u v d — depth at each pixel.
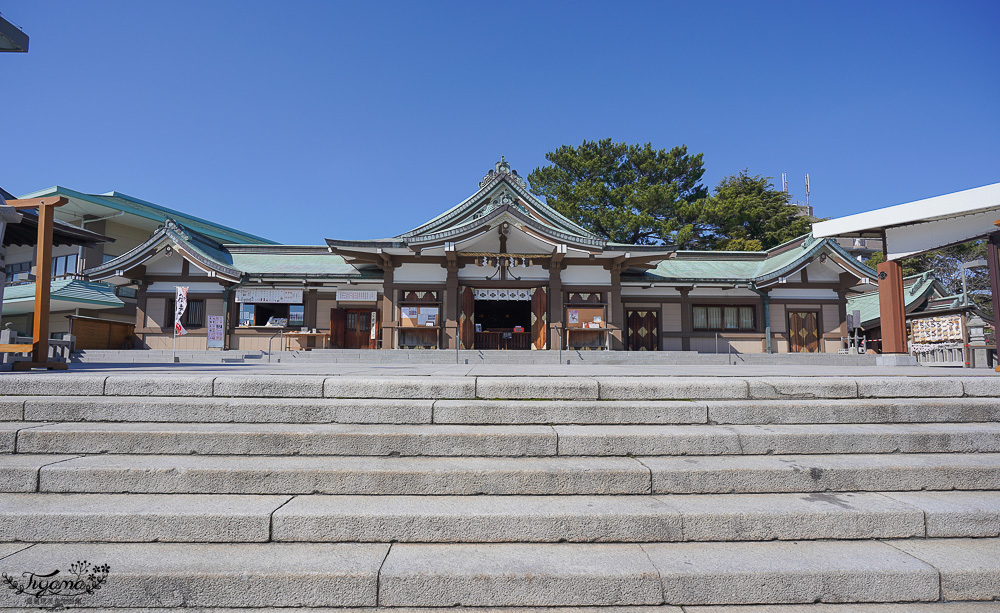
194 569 2.81
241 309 20.67
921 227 10.93
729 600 2.83
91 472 3.57
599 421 4.39
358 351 15.50
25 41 6.38
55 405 4.34
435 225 21.12
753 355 15.80
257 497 3.49
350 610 2.75
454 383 4.66
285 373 6.02
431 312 19.48
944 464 3.81
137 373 5.53
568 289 20.16
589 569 2.84
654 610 2.77
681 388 4.77
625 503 3.43
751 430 4.23
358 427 4.21
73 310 23.06
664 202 34.44
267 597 2.77
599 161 37.59
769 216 38.44
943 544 3.23
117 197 25.67
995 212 9.70
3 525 3.19
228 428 4.14
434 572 2.78
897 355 10.95
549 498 3.53
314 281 20.66
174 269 20.84
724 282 21.34
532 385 4.69
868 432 4.16
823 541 3.26
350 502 3.41
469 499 3.49
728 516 3.25
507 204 18.25
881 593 2.87
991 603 2.88
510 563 2.90
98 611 2.75
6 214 6.25
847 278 21.52
